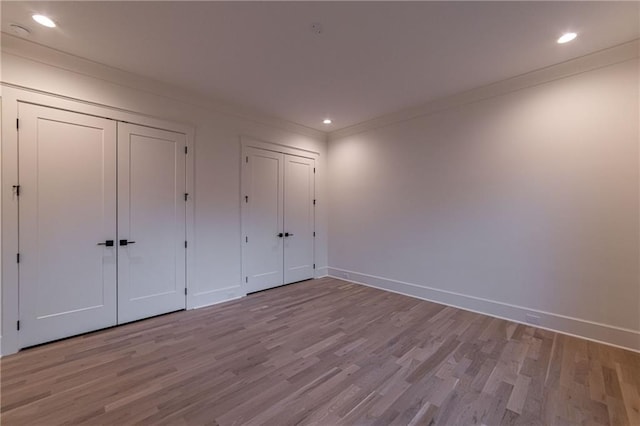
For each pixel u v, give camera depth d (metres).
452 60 2.82
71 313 2.81
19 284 2.54
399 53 2.69
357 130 4.89
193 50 2.66
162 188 3.39
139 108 3.19
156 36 2.44
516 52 2.67
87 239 2.89
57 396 1.93
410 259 4.20
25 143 2.56
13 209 2.51
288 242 4.82
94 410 1.80
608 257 2.69
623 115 2.59
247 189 4.24
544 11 2.10
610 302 2.68
